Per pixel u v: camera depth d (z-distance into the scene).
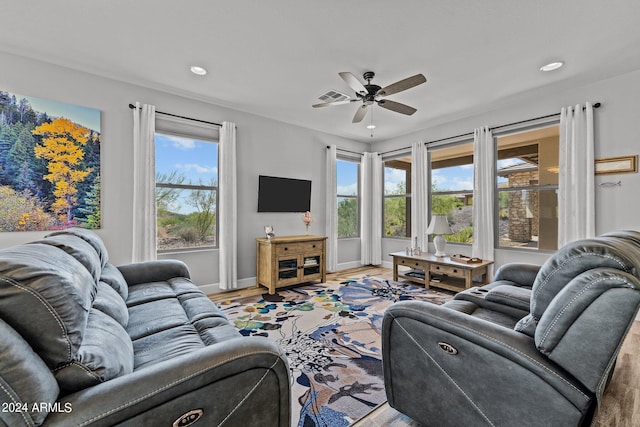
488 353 1.14
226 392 0.93
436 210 4.80
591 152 3.07
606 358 0.93
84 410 0.73
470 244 4.30
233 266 3.80
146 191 3.16
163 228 3.51
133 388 0.80
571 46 2.43
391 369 1.47
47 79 2.71
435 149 4.71
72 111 2.82
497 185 4.05
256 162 4.18
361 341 2.36
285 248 3.86
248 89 3.31
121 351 1.03
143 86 3.22
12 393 0.65
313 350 2.21
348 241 5.48
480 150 4.02
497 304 1.83
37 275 0.79
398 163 5.48
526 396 1.06
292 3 1.94
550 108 3.44
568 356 0.98
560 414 0.99
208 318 1.68
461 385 1.22
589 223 3.07
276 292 3.78
